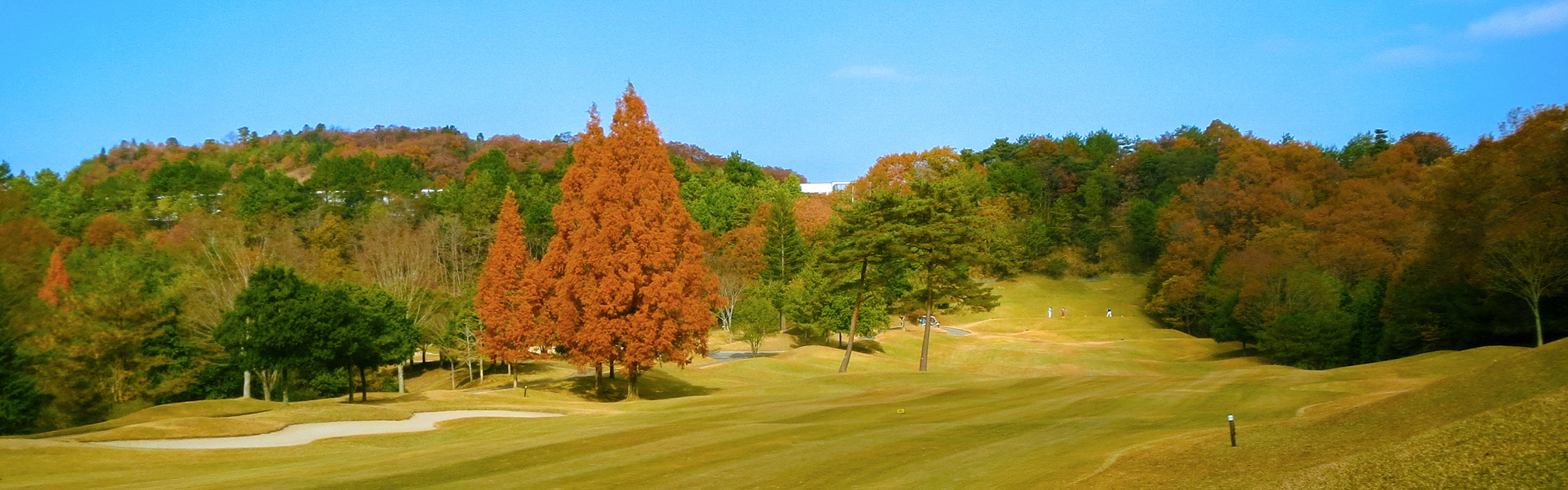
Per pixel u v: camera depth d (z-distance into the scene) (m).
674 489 16.95
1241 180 100.38
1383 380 34.50
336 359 41.59
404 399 41.72
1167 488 14.06
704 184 137.88
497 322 46.25
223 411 34.69
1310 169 103.00
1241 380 36.62
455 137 189.25
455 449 22.77
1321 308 63.16
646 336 40.97
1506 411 12.95
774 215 96.50
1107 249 121.31
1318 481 12.34
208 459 21.38
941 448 21.36
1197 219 98.75
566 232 45.09
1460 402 16.77
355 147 184.25
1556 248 44.19
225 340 40.56
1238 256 78.62
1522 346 49.00
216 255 72.88
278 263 74.12
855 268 58.66
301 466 20.23
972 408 31.42
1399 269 62.19
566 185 45.50
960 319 102.12
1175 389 34.09
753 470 18.91
